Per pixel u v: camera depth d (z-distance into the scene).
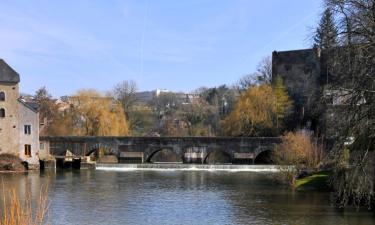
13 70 76.19
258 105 93.81
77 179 62.22
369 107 26.73
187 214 37.91
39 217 13.80
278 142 83.00
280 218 35.25
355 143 29.28
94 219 35.88
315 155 54.81
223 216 36.84
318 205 39.84
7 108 75.19
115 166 80.69
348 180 30.22
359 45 26.78
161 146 86.94
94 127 98.88
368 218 33.84
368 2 27.31
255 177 64.94
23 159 75.75
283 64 105.06
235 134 93.81
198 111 152.38
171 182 59.28
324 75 93.00
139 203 43.12
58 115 110.25
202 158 86.06
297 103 100.75
